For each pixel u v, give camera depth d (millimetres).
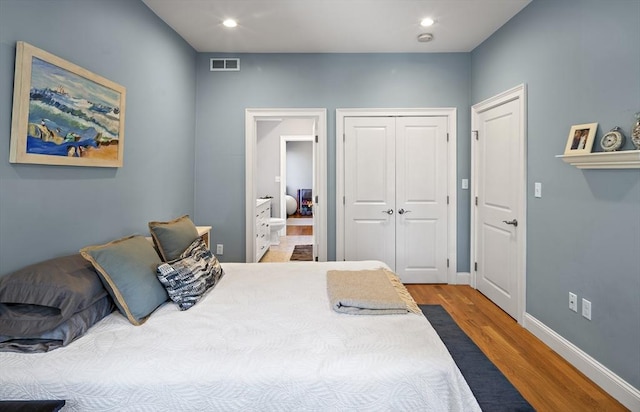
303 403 1148
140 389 1141
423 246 3893
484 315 3006
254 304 1757
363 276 2105
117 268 1576
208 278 1957
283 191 7348
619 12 1846
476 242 3695
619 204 1859
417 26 3141
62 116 1800
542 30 2518
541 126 2537
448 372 1206
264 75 3771
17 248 1588
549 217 2449
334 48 3658
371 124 3822
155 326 1499
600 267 1990
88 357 1239
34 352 1263
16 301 1357
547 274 2475
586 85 2086
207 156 3805
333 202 3857
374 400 1152
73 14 1907
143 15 2672
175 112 3254
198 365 1197
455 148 3809
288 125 7316
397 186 3855
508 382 2014
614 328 1893
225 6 2764
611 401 1849
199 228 3312
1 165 1509
